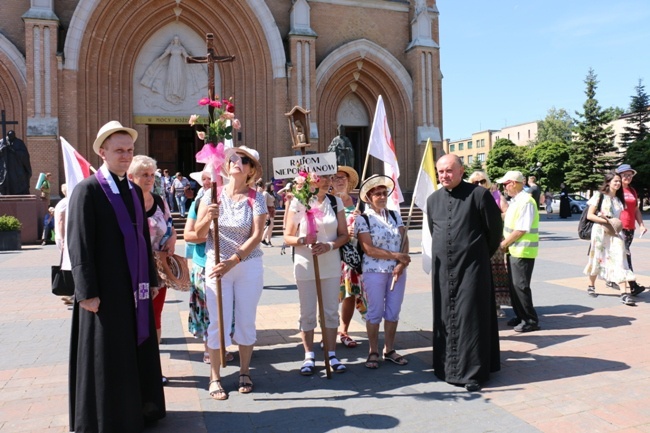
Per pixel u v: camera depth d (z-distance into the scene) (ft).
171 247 17.35
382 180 17.54
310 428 12.59
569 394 14.44
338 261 17.21
